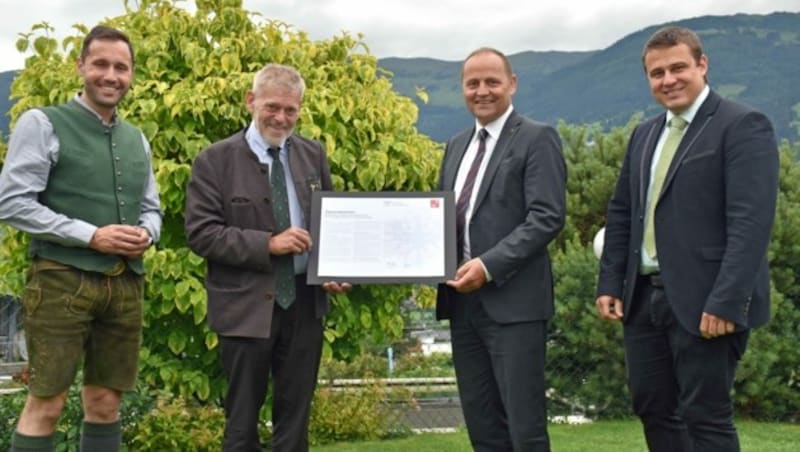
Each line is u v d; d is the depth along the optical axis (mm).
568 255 8273
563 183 4215
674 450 4160
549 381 8109
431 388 8586
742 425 7746
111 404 4184
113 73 3984
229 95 5531
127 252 3902
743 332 3811
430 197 4258
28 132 3852
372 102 5984
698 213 3799
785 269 8203
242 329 3947
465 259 4309
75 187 3910
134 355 4145
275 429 4176
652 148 4059
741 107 3793
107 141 4043
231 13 5934
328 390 7465
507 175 4203
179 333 5695
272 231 4035
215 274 4070
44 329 3881
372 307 6113
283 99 4004
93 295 3928
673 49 3857
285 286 4035
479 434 4426
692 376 3844
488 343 4266
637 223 4070
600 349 8047
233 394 4047
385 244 4164
